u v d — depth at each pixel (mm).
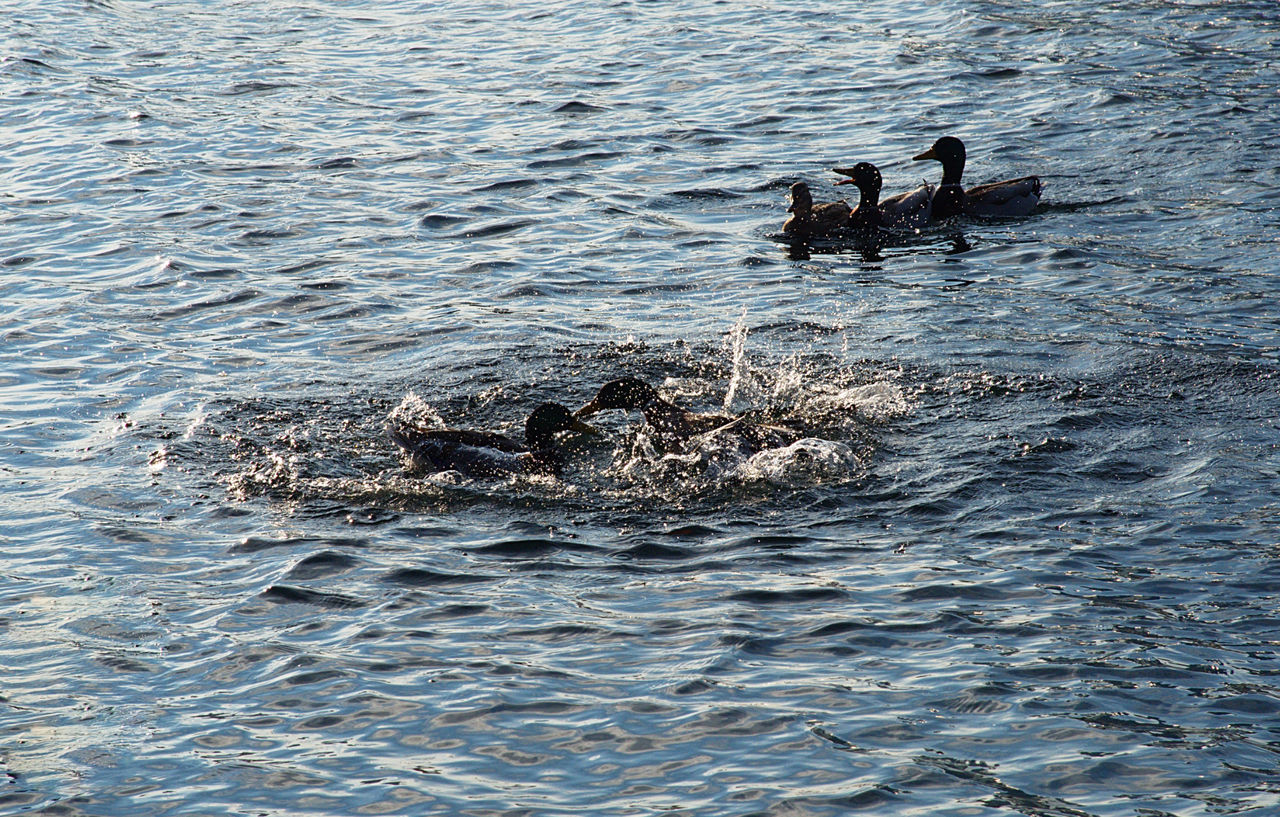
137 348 16469
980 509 11945
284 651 9758
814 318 17672
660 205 22906
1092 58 30781
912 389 14984
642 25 36250
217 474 13023
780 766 8297
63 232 21047
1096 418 13922
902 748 8445
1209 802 7844
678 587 10672
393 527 11906
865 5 37625
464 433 13305
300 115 28188
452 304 18234
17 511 12133
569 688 9195
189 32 35625
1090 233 20766
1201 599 10172
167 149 25609
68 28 35188
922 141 26125
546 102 29219
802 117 27938
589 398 15109
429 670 9453
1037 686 9062
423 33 35969
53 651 9781
